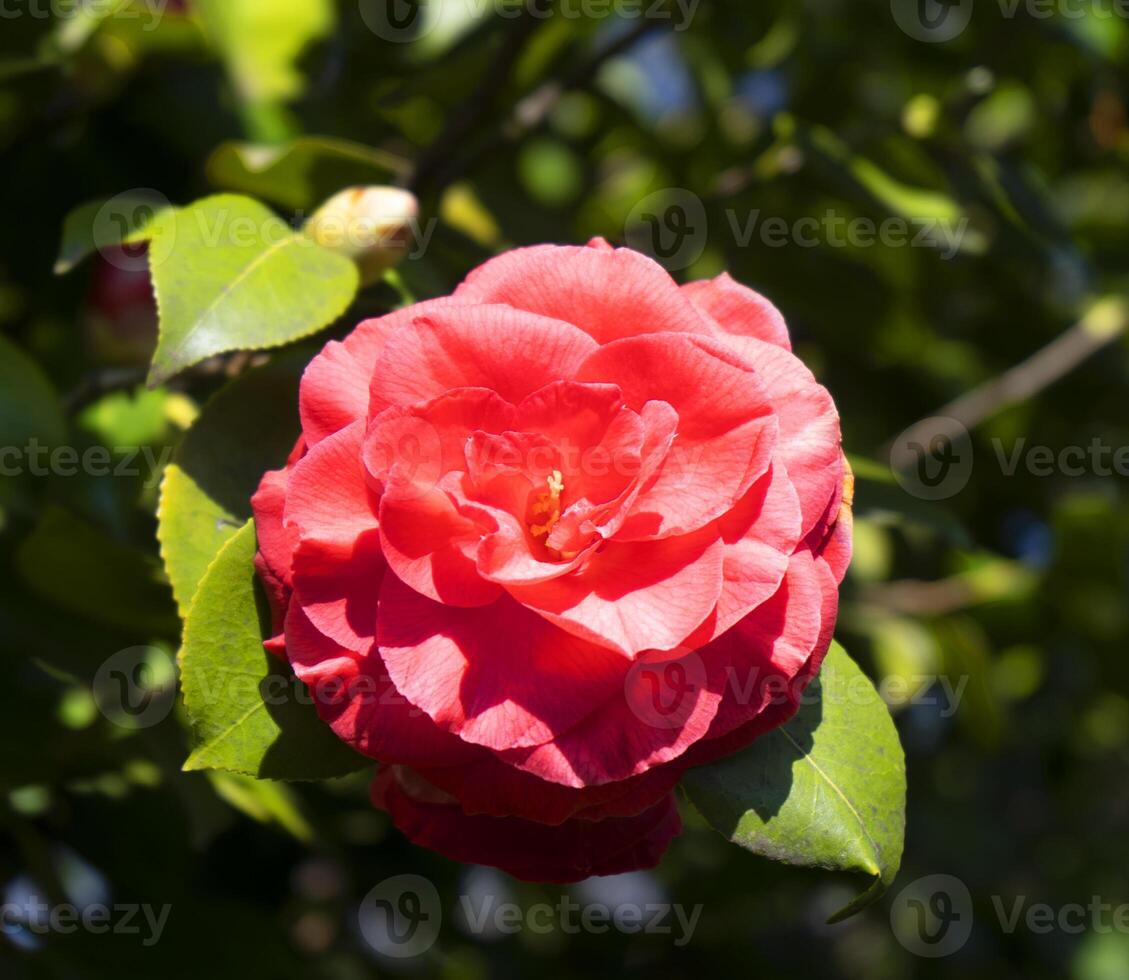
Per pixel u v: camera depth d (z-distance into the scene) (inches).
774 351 17.7
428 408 17.1
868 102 30.5
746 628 17.2
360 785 26.9
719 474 17.2
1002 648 30.6
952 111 24.4
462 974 28.6
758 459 17.1
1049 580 29.5
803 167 24.8
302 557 17.2
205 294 19.3
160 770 22.6
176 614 21.5
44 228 24.9
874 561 29.0
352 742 17.2
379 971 27.7
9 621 21.7
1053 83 30.1
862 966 41.6
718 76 28.2
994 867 39.9
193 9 24.6
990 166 24.5
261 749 17.8
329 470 17.3
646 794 17.3
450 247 23.0
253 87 25.1
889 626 27.0
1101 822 43.9
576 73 23.8
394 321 17.8
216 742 17.8
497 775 17.2
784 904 36.3
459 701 16.9
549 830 17.9
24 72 23.4
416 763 17.2
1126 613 29.7
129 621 21.7
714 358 17.2
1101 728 41.8
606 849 17.9
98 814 23.5
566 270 17.7
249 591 18.0
